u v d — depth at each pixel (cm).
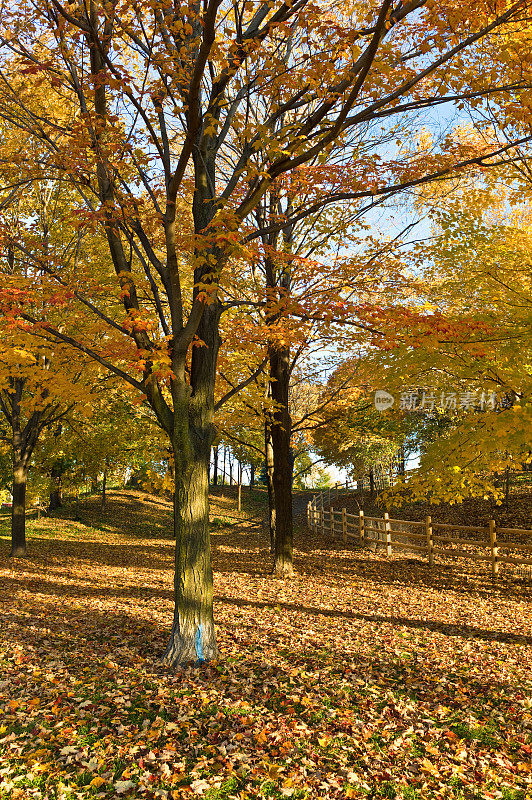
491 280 759
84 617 827
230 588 1107
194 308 623
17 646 643
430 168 751
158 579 1259
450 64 533
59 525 2295
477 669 602
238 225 550
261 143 521
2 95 703
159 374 581
